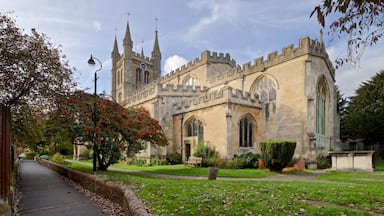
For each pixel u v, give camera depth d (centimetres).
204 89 3341
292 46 2616
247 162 2153
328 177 1480
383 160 3278
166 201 714
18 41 1309
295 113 2506
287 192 861
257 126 2684
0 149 561
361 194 794
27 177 1927
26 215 776
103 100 1769
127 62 6219
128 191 770
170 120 3023
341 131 4006
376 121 3338
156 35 6994
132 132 1816
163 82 4822
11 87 1341
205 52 3853
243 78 3102
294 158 2338
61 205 901
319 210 609
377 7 372
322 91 2789
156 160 2689
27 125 1598
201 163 2272
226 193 823
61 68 1521
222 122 2411
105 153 1820
